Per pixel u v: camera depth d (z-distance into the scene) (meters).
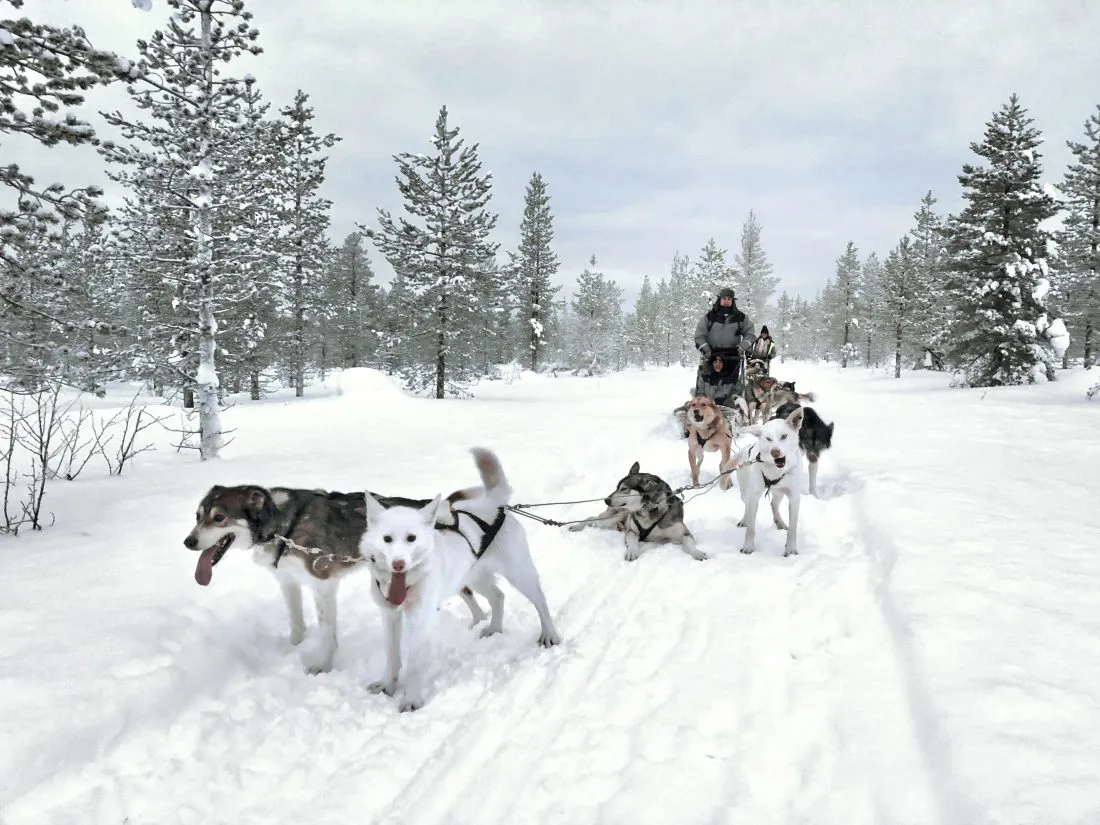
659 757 2.94
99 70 5.79
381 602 3.66
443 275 26.77
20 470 9.40
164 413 17.75
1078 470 8.02
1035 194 24.95
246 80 11.67
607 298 62.62
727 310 11.41
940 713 2.84
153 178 11.01
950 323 27.56
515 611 4.80
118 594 4.30
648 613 4.55
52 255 6.16
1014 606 3.86
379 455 10.06
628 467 9.78
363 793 2.83
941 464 8.54
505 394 29.20
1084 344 34.53
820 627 4.13
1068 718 2.74
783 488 5.63
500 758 3.03
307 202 27.92
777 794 2.68
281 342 27.95
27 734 2.80
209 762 3.03
